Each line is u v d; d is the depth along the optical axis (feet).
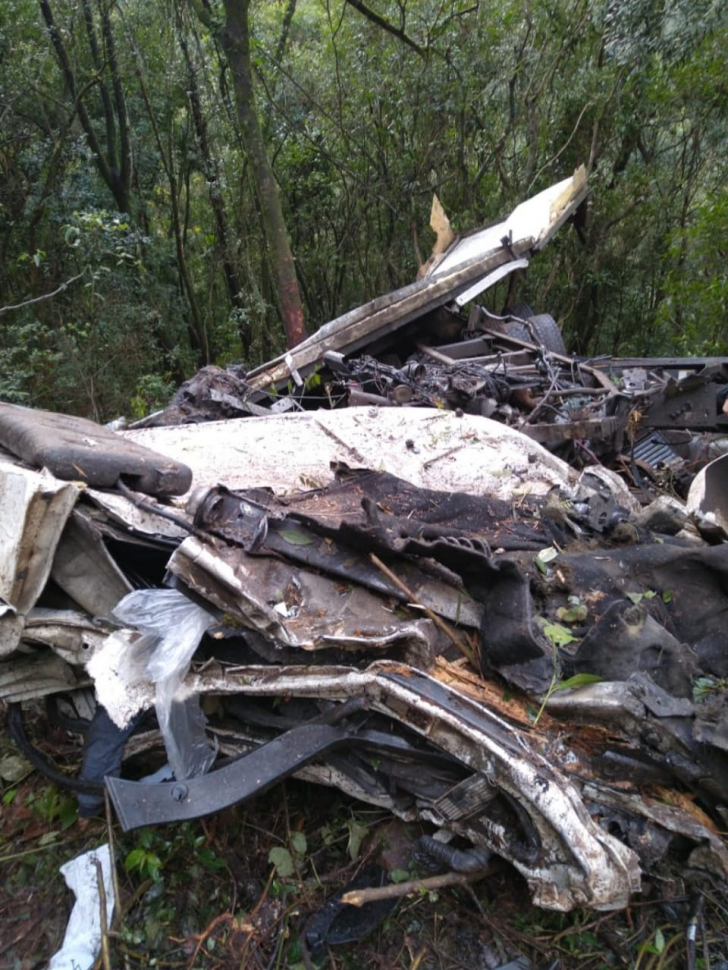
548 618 7.37
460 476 10.41
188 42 34.12
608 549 8.40
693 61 30.37
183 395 15.93
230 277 38.14
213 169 36.06
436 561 7.36
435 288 20.86
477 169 38.24
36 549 6.70
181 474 7.98
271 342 37.45
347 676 6.65
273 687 6.82
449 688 6.55
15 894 7.38
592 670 6.97
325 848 7.58
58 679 7.77
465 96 35.12
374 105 36.32
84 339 29.01
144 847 7.41
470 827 6.51
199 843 7.54
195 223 39.83
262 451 10.89
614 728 6.54
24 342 26.86
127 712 6.84
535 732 6.66
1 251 31.83
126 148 33.86
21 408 9.77
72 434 8.30
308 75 37.24
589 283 39.58
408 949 6.64
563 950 6.63
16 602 6.81
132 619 7.02
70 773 8.49
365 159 37.55
